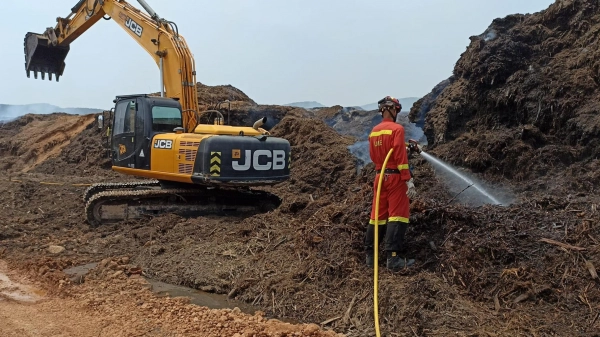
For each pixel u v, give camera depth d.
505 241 5.52
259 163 8.99
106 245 7.82
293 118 15.10
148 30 10.80
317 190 11.53
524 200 7.02
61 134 22.36
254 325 4.79
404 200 5.45
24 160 22.20
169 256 7.07
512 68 10.16
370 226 5.62
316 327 4.70
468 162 9.05
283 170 9.37
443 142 10.72
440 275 5.31
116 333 4.63
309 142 13.62
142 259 7.08
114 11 11.83
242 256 6.78
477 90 10.48
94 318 5.01
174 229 8.23
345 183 11.25
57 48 14.12
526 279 4.99
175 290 6.05
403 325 4.59
